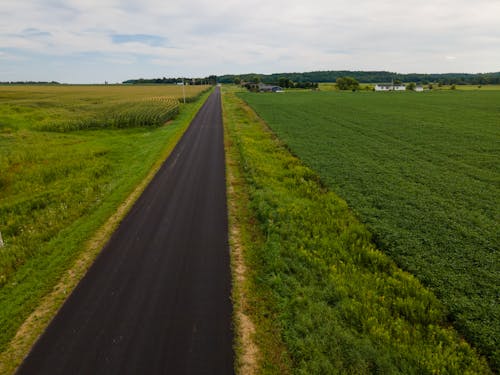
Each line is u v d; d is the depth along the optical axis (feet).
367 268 28.76
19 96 290.35
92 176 55.77
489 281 25.71
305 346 19.48
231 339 20.53
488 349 19.75
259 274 27.25
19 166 60.85
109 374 18.20
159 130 103.71
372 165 59.26
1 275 27.58
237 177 53.67
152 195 46.19
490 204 40.63
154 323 21.97
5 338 20.92
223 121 122.21
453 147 72.43
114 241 33.37
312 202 43.11
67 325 21.91
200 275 27.32
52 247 32.14
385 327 21.17
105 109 168.35
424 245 31.30
